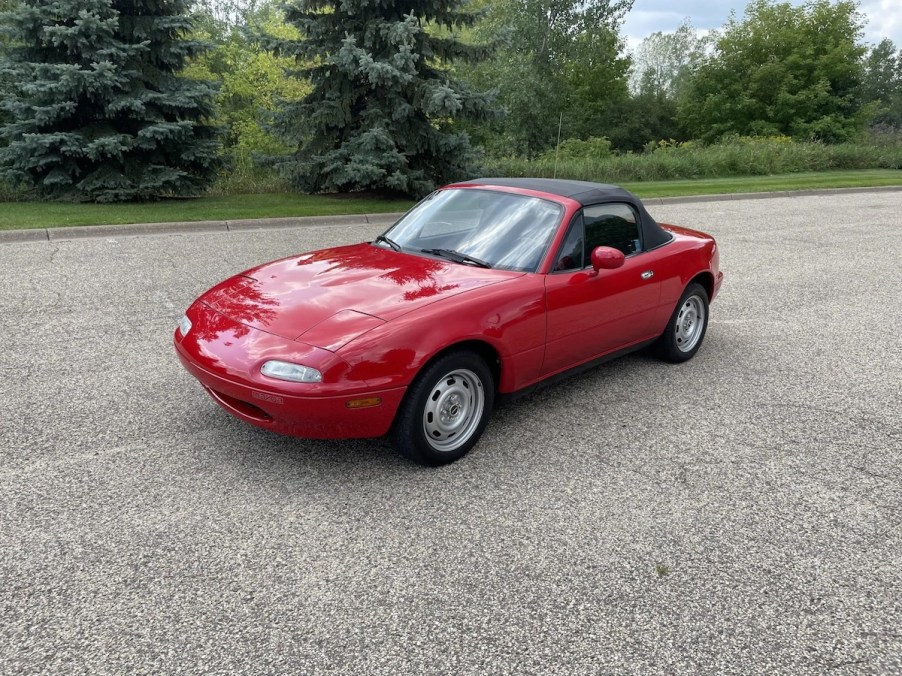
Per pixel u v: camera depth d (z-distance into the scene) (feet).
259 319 11.54
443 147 50.72
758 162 86.38
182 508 10.44
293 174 51.13
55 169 42.98
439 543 9.86
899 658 8.06
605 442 13.38
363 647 7.84
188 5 46.14
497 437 13.42
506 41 51.03
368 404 10.65
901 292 27.02
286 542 9.72
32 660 7.44
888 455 13.30
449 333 11.32
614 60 163.12
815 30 137.08
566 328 13.71
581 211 14.39
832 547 10.24
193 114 47.01
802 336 20.94
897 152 103.65
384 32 46.88
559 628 8.29
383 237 15.51
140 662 7.48
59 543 9.46
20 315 19.72
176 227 36.14
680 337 17.93
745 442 13.64
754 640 8.25
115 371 15.76
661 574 9.41
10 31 41.70
